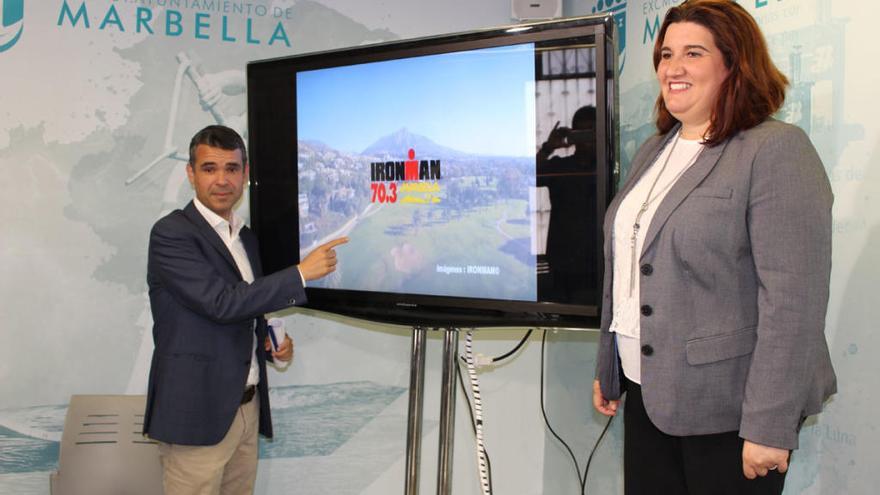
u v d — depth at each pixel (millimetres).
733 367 1445
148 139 2646
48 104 2529
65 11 2531
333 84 2393
